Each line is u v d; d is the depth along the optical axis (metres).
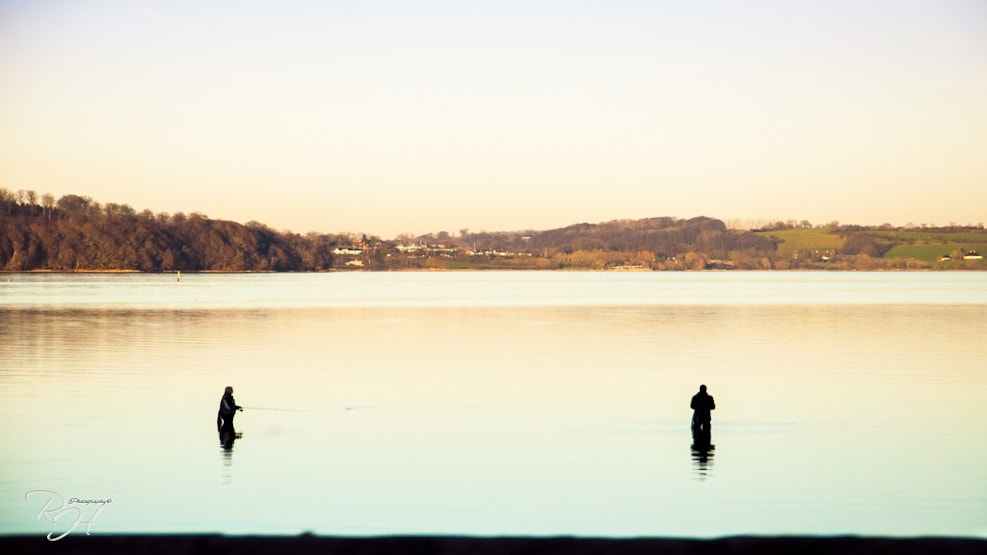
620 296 135.50
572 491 21.47
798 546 17.25
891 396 34.75
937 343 57.25
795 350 52.72
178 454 24.64
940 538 17.61
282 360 46.50
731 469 23.45
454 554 16.86
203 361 45.69
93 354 48.66
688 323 76.44
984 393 35.44
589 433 27.77
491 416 30.44
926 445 26.16
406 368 43.31
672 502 20.64
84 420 29.03
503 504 20.45
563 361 46.62
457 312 92.75
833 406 32.56
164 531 18.55
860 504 20.53
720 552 17.03
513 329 69.69
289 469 23.20
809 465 23.86
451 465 23.77
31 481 21.84
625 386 37.34
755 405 32.78
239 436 26.97
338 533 18.44
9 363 44.19
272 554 16.75
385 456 24.67
